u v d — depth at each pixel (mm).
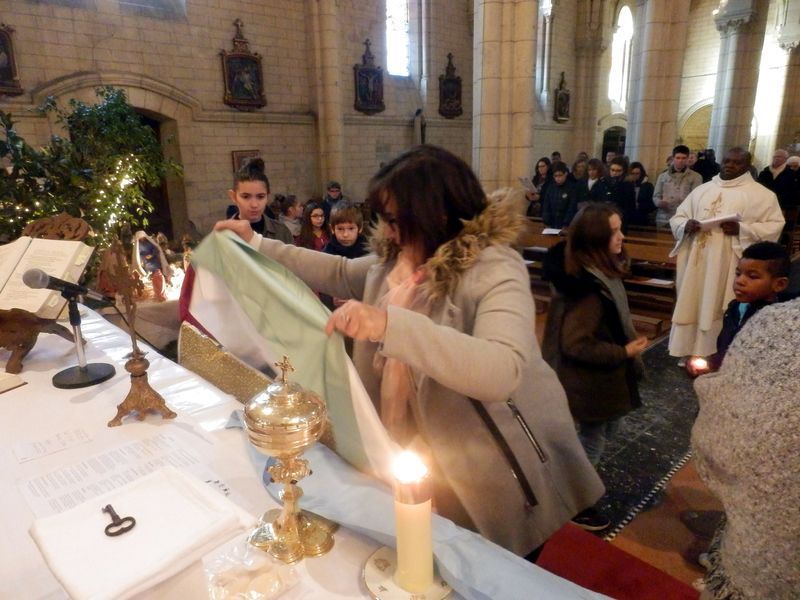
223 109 8586
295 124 9508
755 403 713
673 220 3898
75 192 3605
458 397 1175
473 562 845
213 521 719
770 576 723
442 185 1092
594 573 1779
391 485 1031
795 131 14961
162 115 7980
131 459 1226
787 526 695
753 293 2201
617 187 6066
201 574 706
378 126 10828
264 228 2703
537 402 1288
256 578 843
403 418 1270
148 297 3234
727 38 11836
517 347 947
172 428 1363
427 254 1170
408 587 815
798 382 680
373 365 1320
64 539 696
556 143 14508
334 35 9312
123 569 645
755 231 3529
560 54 13773
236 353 1479
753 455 710
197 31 8094
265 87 8992
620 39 15789
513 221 1113
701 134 17234
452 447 1208
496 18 5078
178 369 1720
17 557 924
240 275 1182
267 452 849
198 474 1155
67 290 1562
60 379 1651
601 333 1992
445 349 885
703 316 3723
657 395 3500
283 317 1069
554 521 1337
